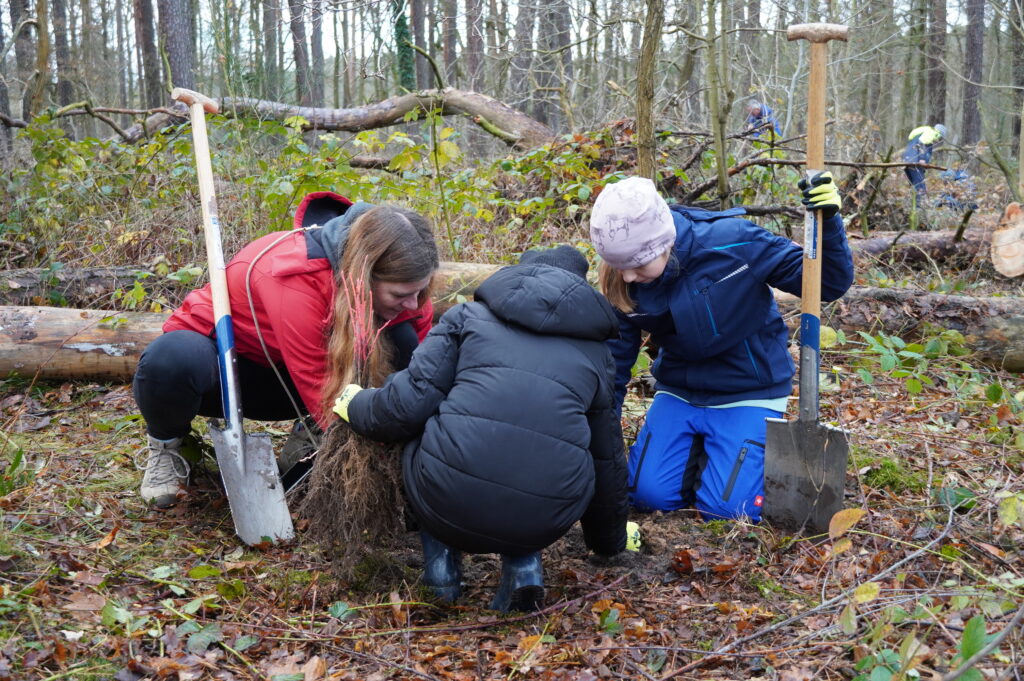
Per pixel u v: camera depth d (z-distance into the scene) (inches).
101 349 160.2
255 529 109.1
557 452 89.0
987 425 144.4
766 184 234.8
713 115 177.3
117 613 86.6
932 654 80.4
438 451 89.5
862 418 148.1
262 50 318.0
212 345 111.6
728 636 89.6
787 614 93.1
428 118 196.7
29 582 93.2
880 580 97.7
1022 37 369.4
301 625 93.4
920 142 285.0
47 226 210.7
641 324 118.7
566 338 92.8
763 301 117.2
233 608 95.0
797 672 82.0
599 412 95.7
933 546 104.5
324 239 105.8
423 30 558.6
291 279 104.9
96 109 267.4
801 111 403.2
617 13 296.0
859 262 225.9
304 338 105.0
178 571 101.7
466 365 91.7
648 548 112.6
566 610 97.3
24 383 160.2
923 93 614.2
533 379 89.5
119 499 120.0
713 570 104.2
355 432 98.0
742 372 120.6
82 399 157.8
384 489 99.4
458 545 92.8
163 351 106.8
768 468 114.3
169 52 428.1
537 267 93.9
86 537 107.4
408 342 117.3
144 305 179.6
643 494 124.7
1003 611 82.0
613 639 90.3
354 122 329.1
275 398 122.7
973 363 171.9
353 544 99.9
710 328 115.4
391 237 100.7
